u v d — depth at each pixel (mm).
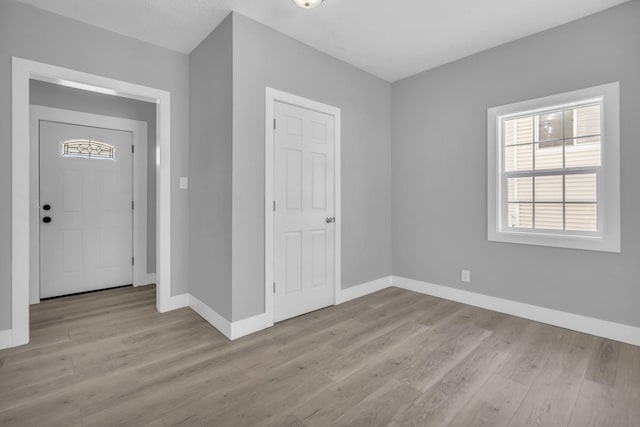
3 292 2295
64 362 2107
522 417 1585
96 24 2646
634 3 2318
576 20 2580
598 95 2465
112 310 3105
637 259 2330
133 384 1858
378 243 3801
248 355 2217
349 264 3465
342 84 3340
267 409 1646
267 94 2674
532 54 2814
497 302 3068
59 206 3492
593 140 2566
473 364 2092
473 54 3203
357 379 1919
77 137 3582
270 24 2654
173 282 3150
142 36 2854
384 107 3855
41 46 2424
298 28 2721
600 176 2506
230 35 2484
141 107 3953
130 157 3926
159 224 3070
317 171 3121
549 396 1753
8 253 2305
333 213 3277
